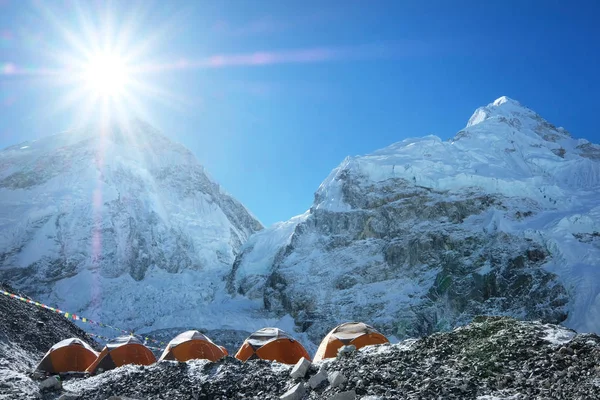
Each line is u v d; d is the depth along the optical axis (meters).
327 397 10.12
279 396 10.99
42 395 13.14
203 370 13.56
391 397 9.50
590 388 8.54
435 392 9.51
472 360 10.95
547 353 10.50
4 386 13.17
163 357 24.19
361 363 11.70
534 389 9.19
